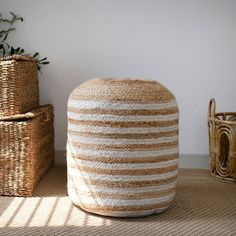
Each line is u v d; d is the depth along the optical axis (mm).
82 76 2098
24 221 1377
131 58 2078
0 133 1577
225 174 1883
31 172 1627
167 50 2070
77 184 1456
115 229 1325
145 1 2035
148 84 1435
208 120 1957
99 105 1362
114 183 1375
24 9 2053
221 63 2078
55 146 2152
